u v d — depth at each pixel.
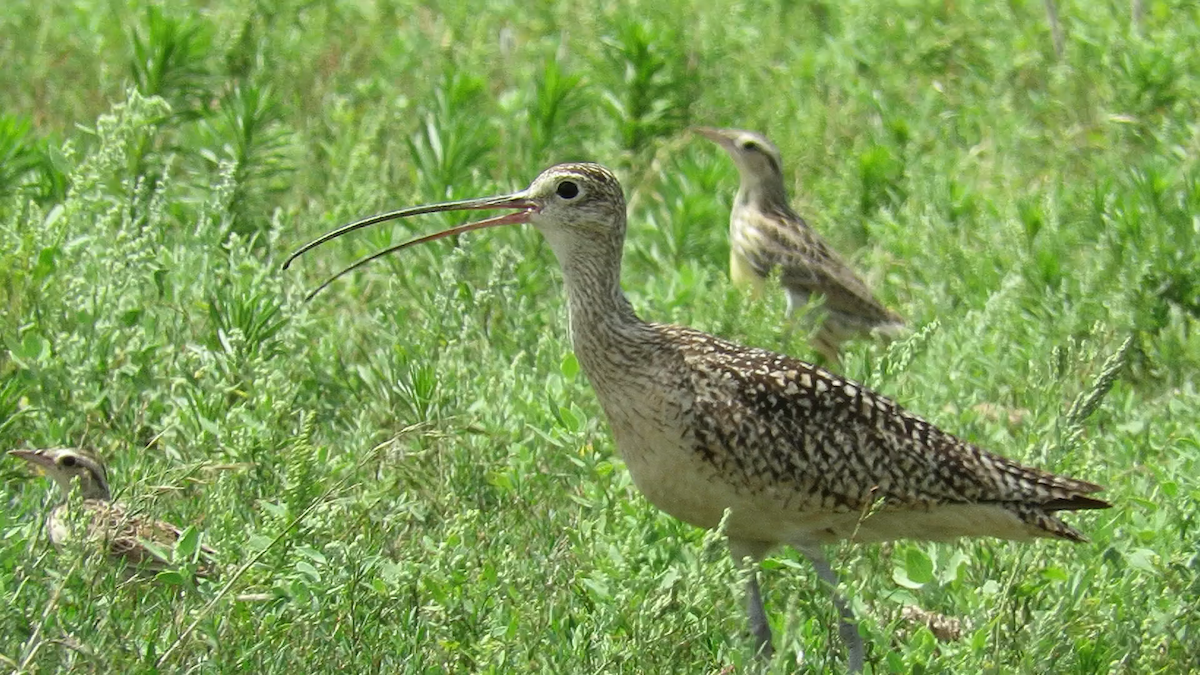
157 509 10.95
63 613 9.35
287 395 11.81
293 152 16.95
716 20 20.80
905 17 21.48
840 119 19.09
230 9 20.22
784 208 16.48
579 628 9.40
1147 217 14.76
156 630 9.23
